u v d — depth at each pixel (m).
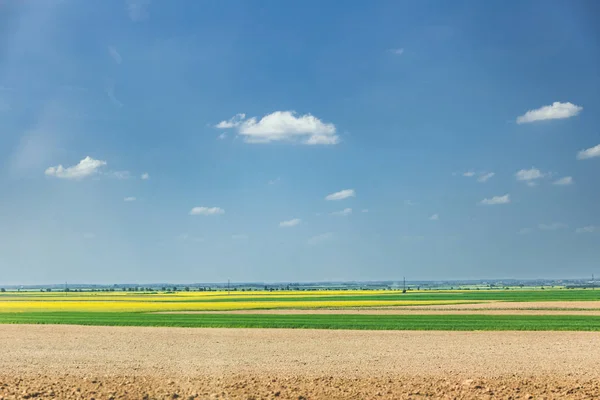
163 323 57.69
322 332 48.56
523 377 25.97
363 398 21.69
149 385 24.14
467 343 40.12
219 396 22.02
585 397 21.69
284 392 22.69
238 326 54.44
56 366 29.94
